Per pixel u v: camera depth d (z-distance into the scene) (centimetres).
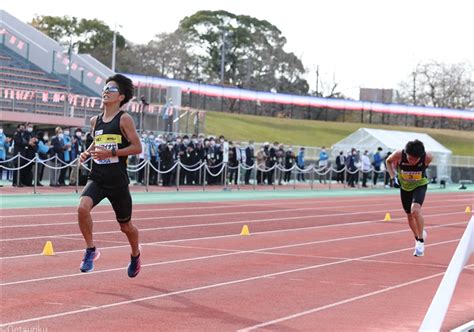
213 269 1260
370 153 5400
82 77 4497
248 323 862
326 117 9300
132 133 979
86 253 1005
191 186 3600
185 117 4191
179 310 917
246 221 2148
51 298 953
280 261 1395
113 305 927
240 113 8750
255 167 3822
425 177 1540
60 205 2289
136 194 2977
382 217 2550
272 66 10425
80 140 3052
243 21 10631
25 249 1381
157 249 1481
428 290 1148
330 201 3269
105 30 9256
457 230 2211
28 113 3531
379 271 1324
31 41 4419
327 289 1117
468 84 10481
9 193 2609
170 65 9631
